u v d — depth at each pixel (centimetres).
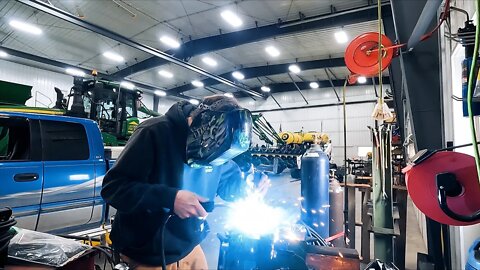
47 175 259
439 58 201
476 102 111
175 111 95
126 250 96
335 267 100
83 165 289
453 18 216
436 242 210
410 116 206
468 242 189
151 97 1424
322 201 148
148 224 93
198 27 828
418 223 467
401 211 256
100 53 941
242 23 799
